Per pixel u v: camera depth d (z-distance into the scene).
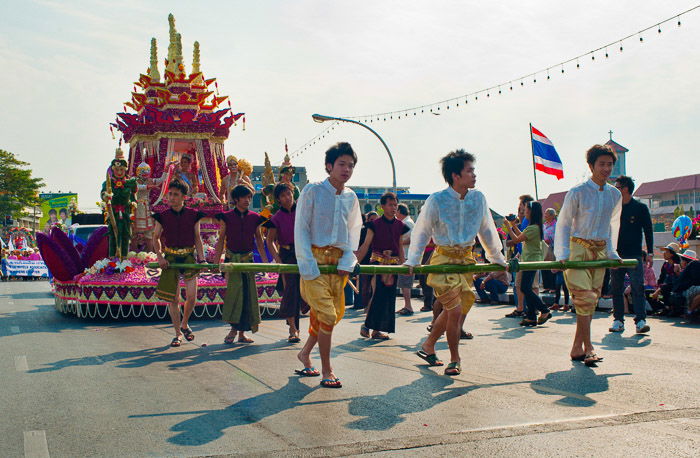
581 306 5.79
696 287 9.18
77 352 6.69
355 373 5.47
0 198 69.12
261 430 3.70
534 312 8.97
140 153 14.46
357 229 5.24
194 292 7.41
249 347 7.12
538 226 9.05
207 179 14.32
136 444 3.46
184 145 15.21
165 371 5.59
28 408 4.26
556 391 4.68
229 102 14.58
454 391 4.70
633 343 7.12
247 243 7.55
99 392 4.74
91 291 9.94
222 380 5.18
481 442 3.43
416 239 5.41
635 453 3.23
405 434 3.59
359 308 12.09
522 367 5.70
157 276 10.19
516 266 5.56
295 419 3.94
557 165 17.66
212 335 8.20
